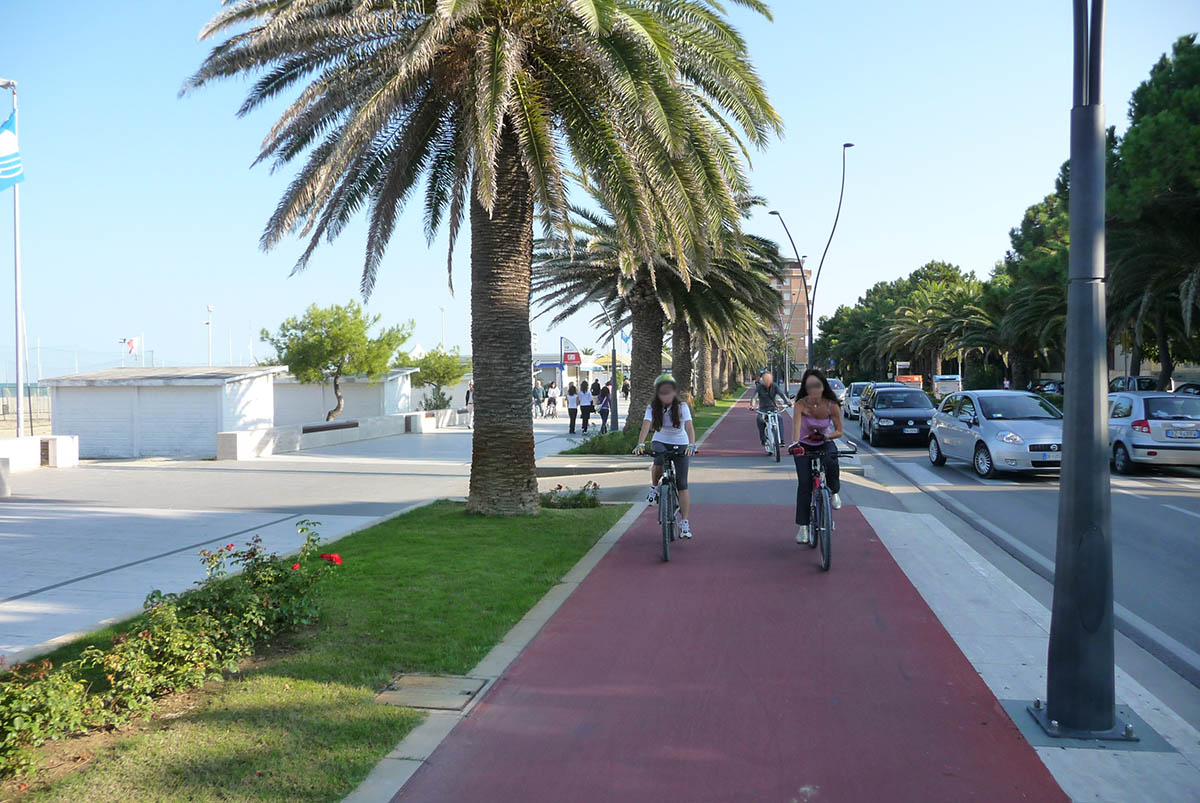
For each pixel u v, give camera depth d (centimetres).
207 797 359
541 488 1432
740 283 2075
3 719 378
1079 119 429
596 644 565
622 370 5750
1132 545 945
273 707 453
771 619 620
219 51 966
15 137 2000
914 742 416
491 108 872
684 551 856
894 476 1678
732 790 370
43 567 841
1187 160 2211
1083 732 422
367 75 1033
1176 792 368
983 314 5394
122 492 1474
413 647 548
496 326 1023
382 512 1210
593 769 390
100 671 515
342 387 3650
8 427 3794
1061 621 433
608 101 988
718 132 1041
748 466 1761
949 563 812
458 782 378
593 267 2098
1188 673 539
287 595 585
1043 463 1516
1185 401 1645
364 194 1184
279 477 1722
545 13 949
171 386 2503
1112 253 2728
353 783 373
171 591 740
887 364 9869
